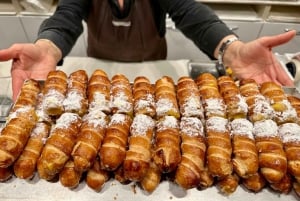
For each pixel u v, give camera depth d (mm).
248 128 799
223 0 2162
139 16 1402
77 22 1287
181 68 1396
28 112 810
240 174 729
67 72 1360
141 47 1517
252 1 2133
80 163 716
